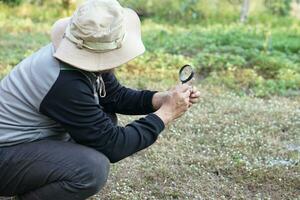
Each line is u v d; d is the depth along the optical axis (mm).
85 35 2371
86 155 2535
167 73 6441
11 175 2574
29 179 2564
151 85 6000
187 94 2666
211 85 6078
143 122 2621
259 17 11211
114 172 3656
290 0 11852
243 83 6207
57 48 2457
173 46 7852
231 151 4109
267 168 3809
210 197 3400
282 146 4305
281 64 6875
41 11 10766
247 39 8273
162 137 4336
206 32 9062
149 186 3494
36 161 2543
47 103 2457
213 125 4637
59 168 2529
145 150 4047
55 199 2580
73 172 2525
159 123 2627
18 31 8969
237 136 4398
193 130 4547
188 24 10633
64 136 2697
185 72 2785
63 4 11000
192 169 3756
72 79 2445
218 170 3766
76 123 2465
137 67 6539
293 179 3654
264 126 4668
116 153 2553
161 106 2752
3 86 2582
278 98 5773
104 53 2434
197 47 7926
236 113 5027
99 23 2354
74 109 2449
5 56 6832
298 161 3977
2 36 8297
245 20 10852
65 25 2555
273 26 10812
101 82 2705
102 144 2521
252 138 4371
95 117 2488
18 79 2531
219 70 6719
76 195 2562
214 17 11109
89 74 2516
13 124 2545
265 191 3527
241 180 3627
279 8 11766
